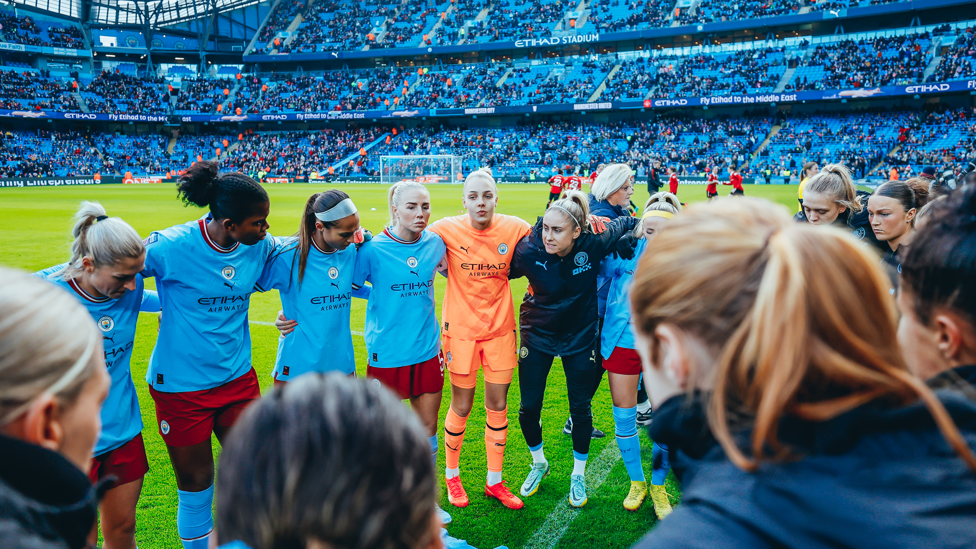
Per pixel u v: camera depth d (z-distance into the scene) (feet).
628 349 9.81
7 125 142.72
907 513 1.86
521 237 10.07
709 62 142.51
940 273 3.05
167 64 179.11
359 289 10.33
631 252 9.76
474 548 8.93
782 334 1.97
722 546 1.88
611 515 9.93
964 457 1.99
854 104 128.47
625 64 150.92
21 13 160.15
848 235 2.21
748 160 117.80
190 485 8.63
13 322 2.22
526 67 158.92
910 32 128.88
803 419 2.08
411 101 157.28
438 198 79.82
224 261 8.40
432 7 176.55
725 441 2.11
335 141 158.40
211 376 8.55
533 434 10.45
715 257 2.19
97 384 2.64
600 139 139.23
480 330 9.95
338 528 1.81
